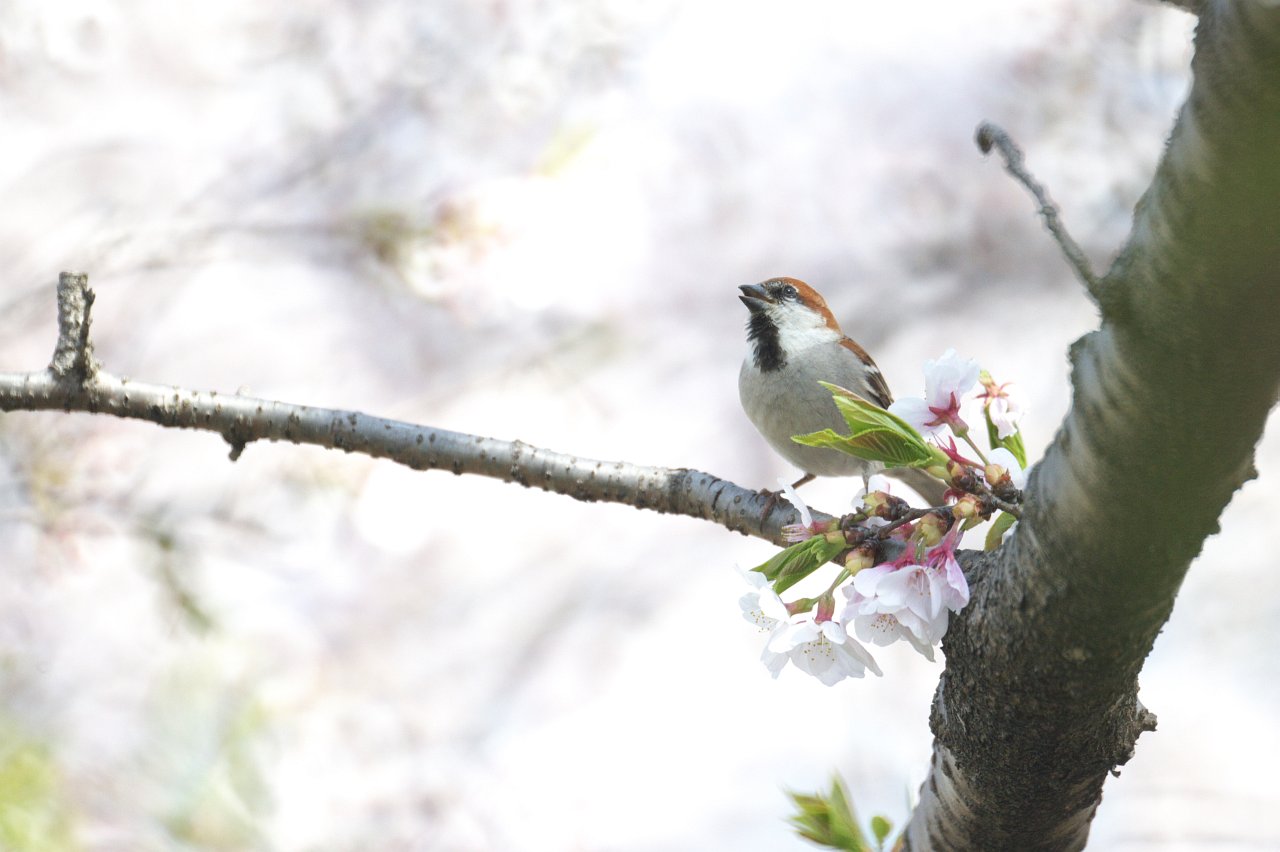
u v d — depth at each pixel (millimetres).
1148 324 2855
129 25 12312
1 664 9523
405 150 12242
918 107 14906
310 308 13883
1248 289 2703
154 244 11641
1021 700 3600
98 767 8148
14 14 11570
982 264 15172
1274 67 2439
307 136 12383
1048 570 3373
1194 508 3096
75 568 9172
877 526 3943
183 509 9648
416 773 9914
